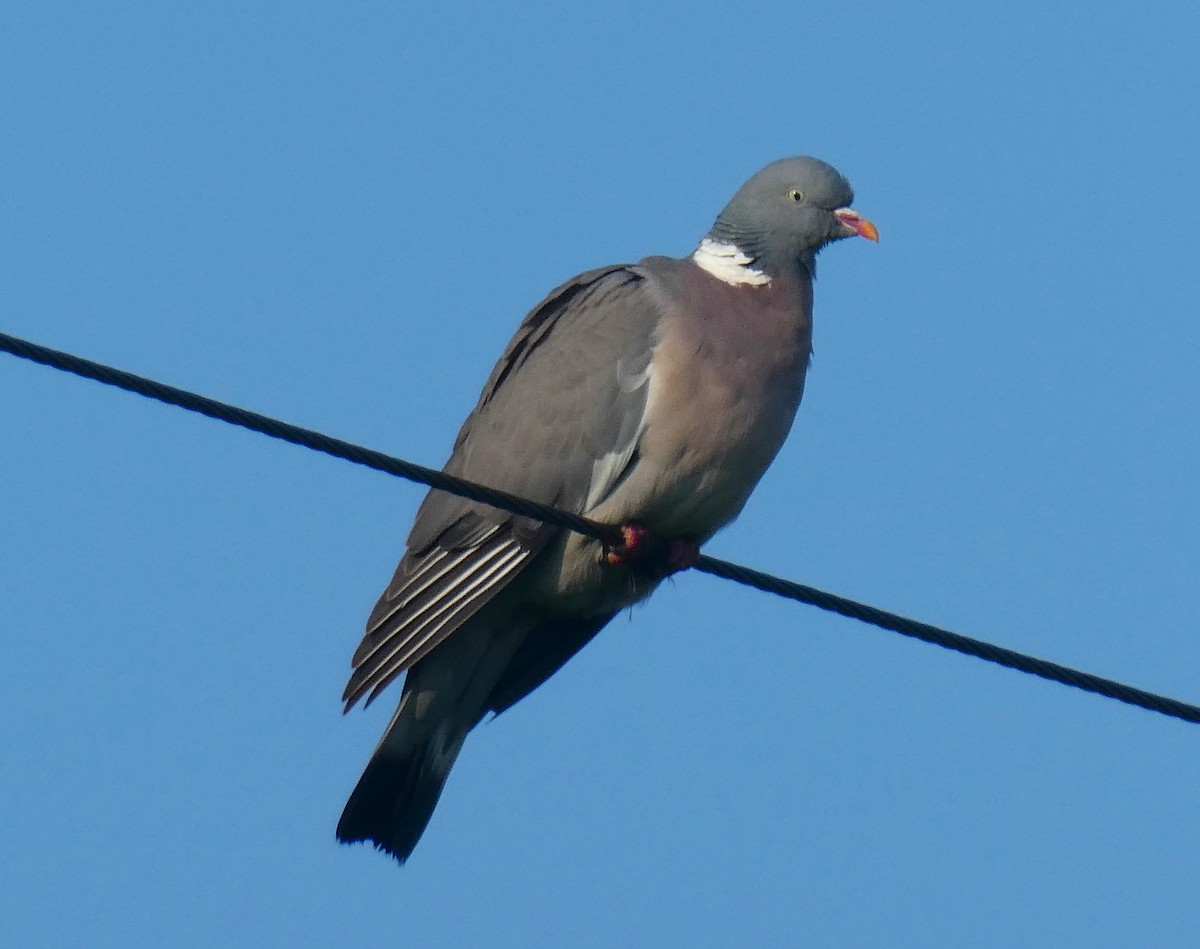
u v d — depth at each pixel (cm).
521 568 1202
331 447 933
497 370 1284
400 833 1234
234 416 897
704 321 1220
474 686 1258
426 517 1231
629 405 1205
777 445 1236
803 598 1047
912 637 1053
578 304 1262
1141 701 1060
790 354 1240
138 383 869
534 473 1213
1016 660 1046
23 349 839
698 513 1220
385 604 1202
